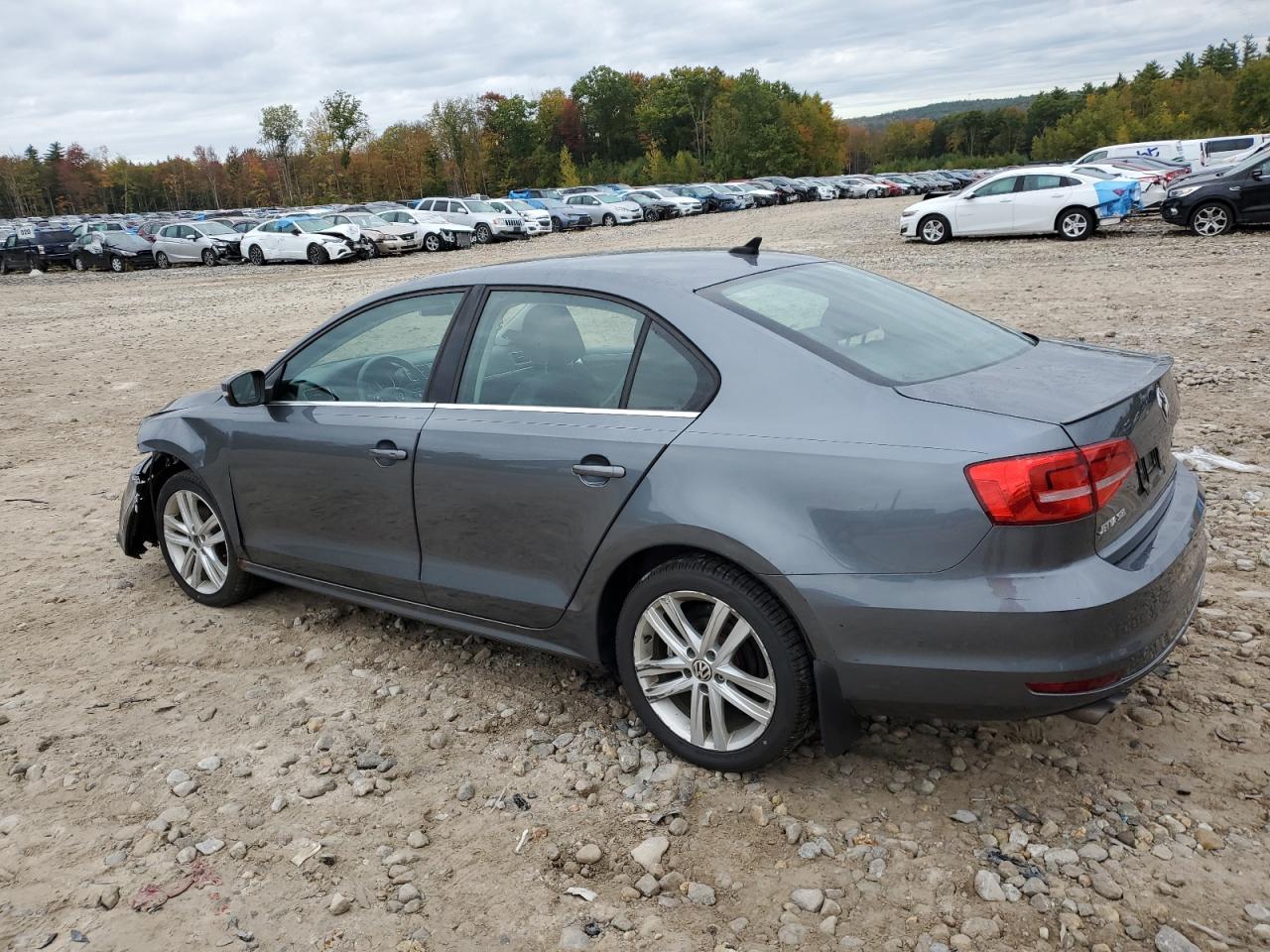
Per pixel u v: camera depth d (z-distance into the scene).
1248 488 5.46
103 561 5.54
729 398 3.00
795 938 2.51
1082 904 2.55
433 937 2.59
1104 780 3.05
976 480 2.58
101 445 8.38
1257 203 18.48
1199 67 131.12
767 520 2.82
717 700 3.10
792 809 3.01
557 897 2.71
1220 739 3.21
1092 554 2.65
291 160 106.06
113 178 149.75
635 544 3.09
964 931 2.49
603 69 134.12
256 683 4.02
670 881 2.74
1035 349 3.39
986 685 2.64
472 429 3.52
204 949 2.58
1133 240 19.36
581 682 3.88
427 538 3.73
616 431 3.17
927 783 3.09
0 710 3.89
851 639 2.75
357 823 3.08
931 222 22.28
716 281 3.36
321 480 4.02
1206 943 2.40
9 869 2.94
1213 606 4.11
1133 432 2.78
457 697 3.83
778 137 106.38
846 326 3.20
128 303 21.45
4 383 11.71
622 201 42.97
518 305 3.57
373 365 3.96
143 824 3.13
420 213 34.50
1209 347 9.17
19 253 36.34
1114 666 2.61
